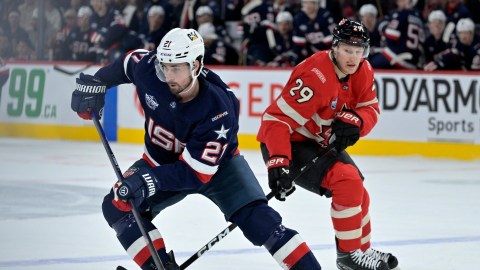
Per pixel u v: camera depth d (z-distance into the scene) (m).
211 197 7.82
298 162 8.76
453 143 21.36
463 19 21.81
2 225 11.73
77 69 25.56
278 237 7.56
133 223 7.70
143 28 25.73
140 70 7.64
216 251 10.20
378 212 13.39
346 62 8.38
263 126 8.59
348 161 8.61
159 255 7.61
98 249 10.18
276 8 23.91
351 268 8.55
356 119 8.46
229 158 7.77
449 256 10.20
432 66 22.20
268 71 22.92
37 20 27.78
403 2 22.30
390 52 22.20
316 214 13.05
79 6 27.34
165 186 7.35
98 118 8.09
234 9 24.86
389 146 22.02
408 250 10.54
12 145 23.83
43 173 17.67
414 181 17.16
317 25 23.14
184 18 25.14
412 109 21.77
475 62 21.92
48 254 9.87
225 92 7.54
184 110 7.34
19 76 26.64
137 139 24.64
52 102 26.06
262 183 16.41
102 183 16.20
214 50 24.12
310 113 8.51
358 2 23.42
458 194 15.41
